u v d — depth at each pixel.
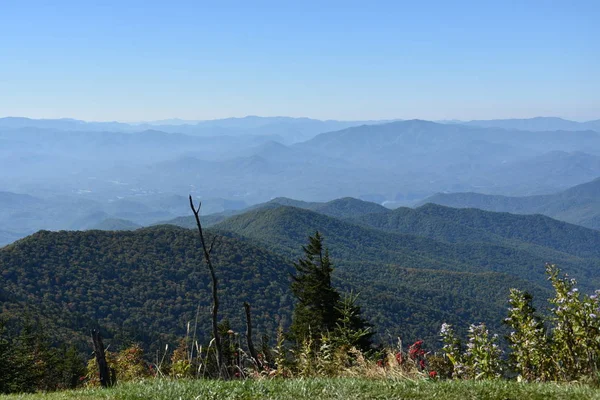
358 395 6.24
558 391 6.18
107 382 7.82
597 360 7.32
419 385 6.64
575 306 7.46
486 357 7.67
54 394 7.36
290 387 6.66
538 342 7.64
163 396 6.46
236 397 6.38
